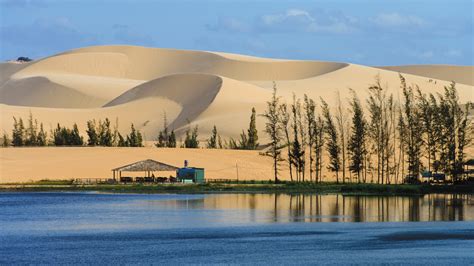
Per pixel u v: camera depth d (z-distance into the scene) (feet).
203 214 622.95
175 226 549.95
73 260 420.36
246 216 605.73
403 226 534.78
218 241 476.95
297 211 637.71
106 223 572.92
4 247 463.42
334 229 524.11
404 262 405.39
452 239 472.85
